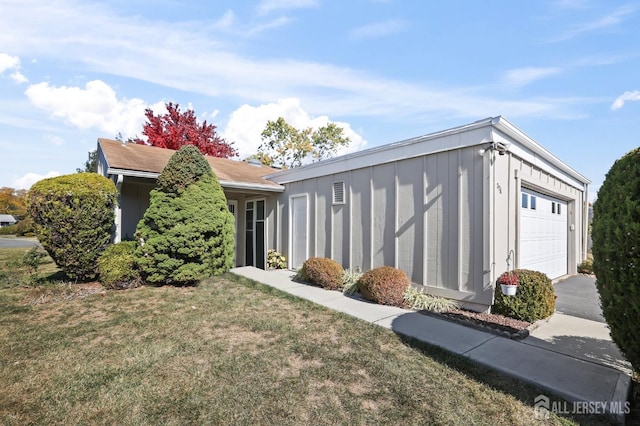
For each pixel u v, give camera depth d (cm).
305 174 852
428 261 564
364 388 279
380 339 386
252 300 550
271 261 923
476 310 501
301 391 273
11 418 234
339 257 750
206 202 692
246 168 1154
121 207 751
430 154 566
